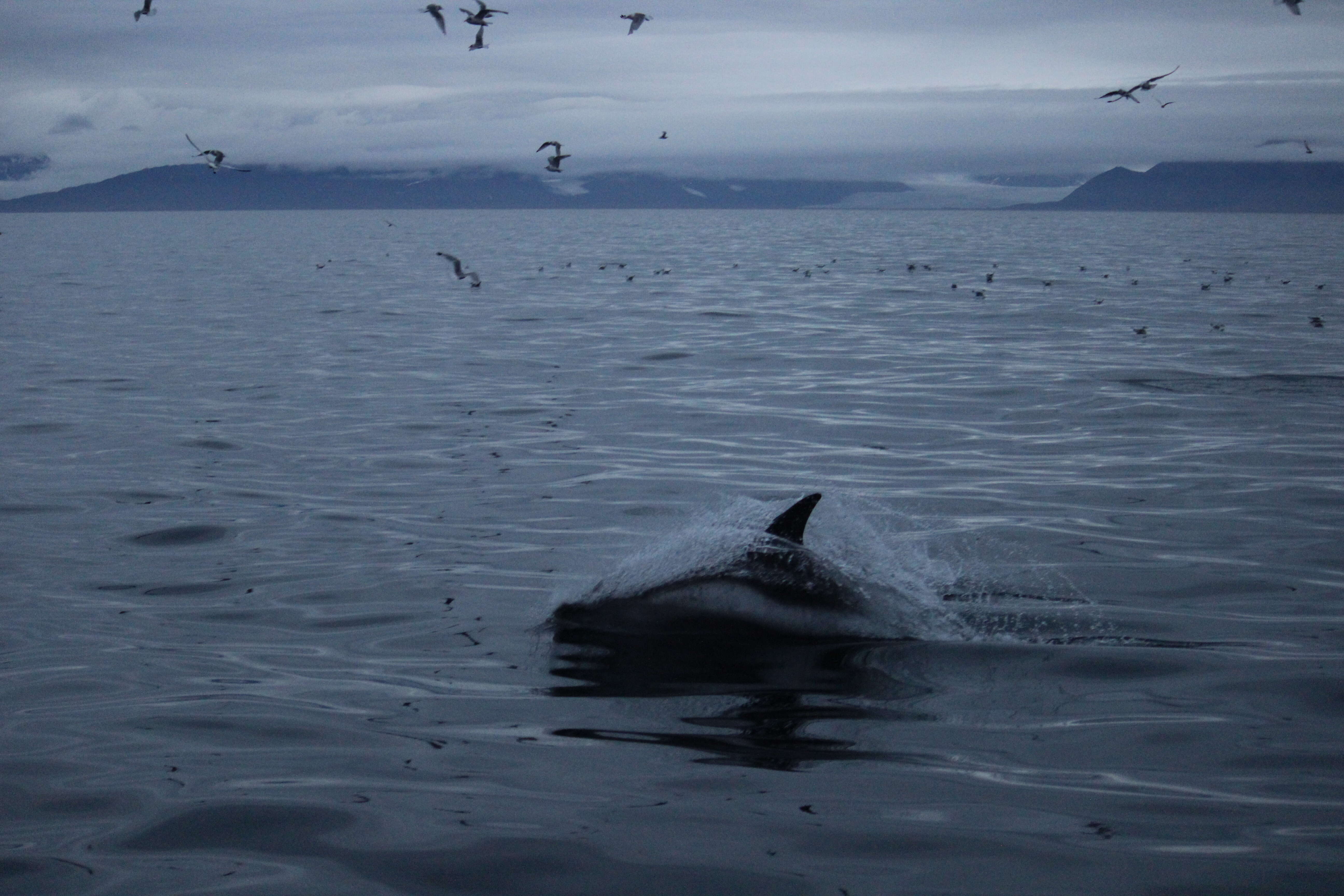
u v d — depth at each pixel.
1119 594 10.31
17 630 9.28
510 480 14.84
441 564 11.20
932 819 6.09
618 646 8.95
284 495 13.99
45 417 19.09
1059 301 43.56
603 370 25.14
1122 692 7.99
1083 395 21.66
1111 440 17.52
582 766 6.75
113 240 125.06
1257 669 8.42
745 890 5.42
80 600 10.07
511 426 18.58
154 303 43.22
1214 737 7.18
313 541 12.00
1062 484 14.70
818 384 23.08
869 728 7.34
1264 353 27.55
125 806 6.27
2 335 31.66
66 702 7.79
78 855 5.75
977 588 10.48
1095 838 5.88
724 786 6.50
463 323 35.69
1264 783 6.53
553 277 58.69
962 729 7.33
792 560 9.72
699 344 29.88
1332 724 7.39
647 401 21.02
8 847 5.83
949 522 12.87
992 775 6.64
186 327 34.31
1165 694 7.95
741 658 8.70
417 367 25.58
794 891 5.41
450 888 5.45
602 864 5.65
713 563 9.77
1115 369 25.03
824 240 124.38
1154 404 20.55
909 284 53.31
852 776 6.62
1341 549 11.70
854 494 14.15
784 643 9.03
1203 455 16.34
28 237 134.00
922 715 7.56
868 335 31.95
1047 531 12.46
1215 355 27.20
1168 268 68.00
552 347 29.25
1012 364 25.94
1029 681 8.23
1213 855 5.70
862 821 6.06
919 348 29.11
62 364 25.83
